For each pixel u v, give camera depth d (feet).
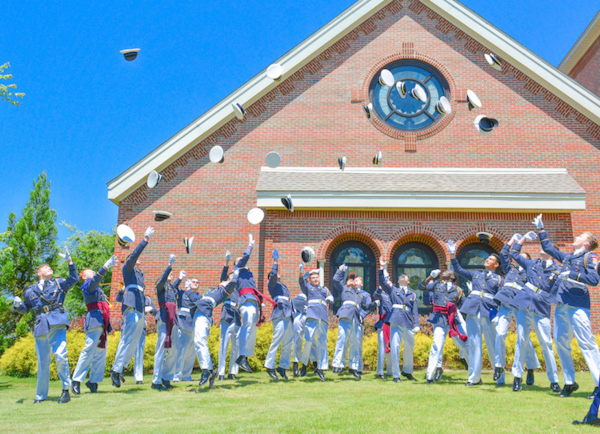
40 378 25.77
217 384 30.60
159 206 53.36
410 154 54.13
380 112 56.13
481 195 48.32
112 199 53.11
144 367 40.29
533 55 54.80
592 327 47.19
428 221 49.88
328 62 56.95
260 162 54.39
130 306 29.68
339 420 19.45
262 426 18.51
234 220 52.85
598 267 22.29
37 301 26.13
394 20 57.98
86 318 28.25
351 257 51.60
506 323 28.68
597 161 52.60
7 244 59.11
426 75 57.00
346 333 33.94
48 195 62.23
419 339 41.60
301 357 35.94
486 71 55.88
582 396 24.89
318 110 55.62
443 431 17.78
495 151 53.57
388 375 35.12
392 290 33.37
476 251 51.11
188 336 30.89
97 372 28.50
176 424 19.13
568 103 54.08
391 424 18.79
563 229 49.08
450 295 32.12
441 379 33.19
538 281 27.04
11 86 47.88
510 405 22.49
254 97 55.72
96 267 115.85
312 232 49.90
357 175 52.21
